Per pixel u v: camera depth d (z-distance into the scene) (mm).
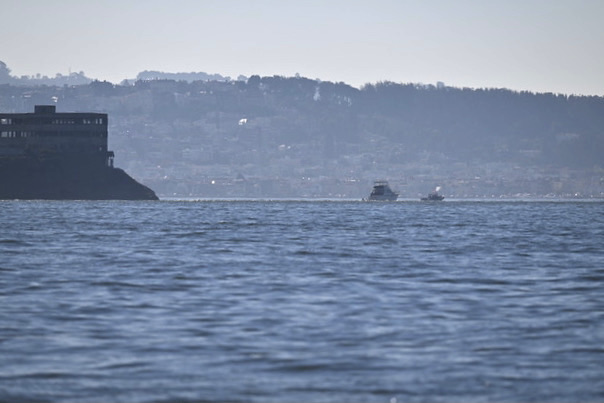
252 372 129750
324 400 118125
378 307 183750
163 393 120562
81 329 158250
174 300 193375
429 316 172625
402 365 133500
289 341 148500
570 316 173250
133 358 136875
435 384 124500
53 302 190250
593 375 128625
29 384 123875
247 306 184625
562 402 117750
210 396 119438
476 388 122875
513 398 119000
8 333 154625
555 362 135375
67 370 130375
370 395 120062
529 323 165250
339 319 168625
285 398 118812
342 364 133875
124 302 190250
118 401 117438
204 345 145250
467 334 154625
